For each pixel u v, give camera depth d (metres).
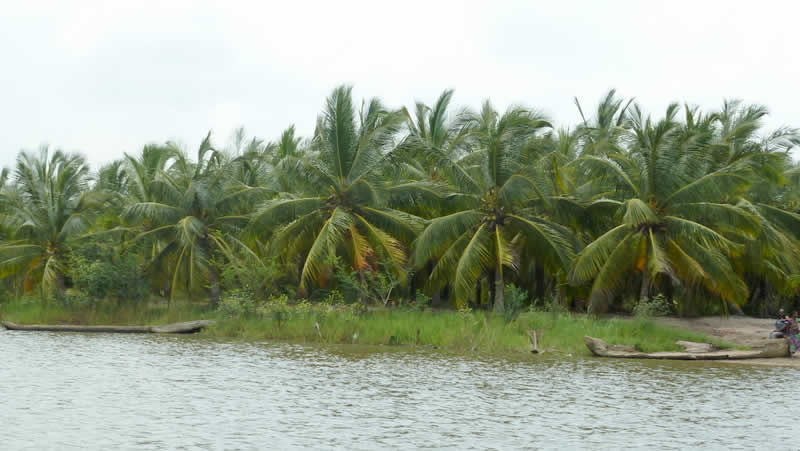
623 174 34.97
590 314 34.56
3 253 41.50
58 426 15.73
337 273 37.38
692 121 42.00
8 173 61.09
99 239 41.53
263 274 37.59
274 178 42.28
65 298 40.09
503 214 37.00
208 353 28.14
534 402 18.95
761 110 42.34
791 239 38.38
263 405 18.22
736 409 18.28
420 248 35.56
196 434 15.18
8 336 33.81
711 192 33.31
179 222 39.25
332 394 19.78
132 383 21.19
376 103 39.03
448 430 15.77
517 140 36.06
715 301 40.25
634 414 17.61
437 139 44.94
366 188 37.47
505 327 31.69
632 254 34.06
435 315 34.88
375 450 14.10
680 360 27.33
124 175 52.41
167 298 46.00
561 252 35.06
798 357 28.12
